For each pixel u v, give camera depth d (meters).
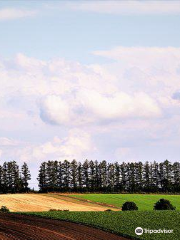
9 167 165.62
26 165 167.50
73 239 44.22
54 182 170.12
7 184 164.50
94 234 47.09
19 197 111.94
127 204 80.75
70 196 123.69
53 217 57.47
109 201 118.44
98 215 60.25
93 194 132.62
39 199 111.50
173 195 138.75
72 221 54.53
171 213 64.25
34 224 52.44
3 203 100.06
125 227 51.16
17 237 44.66
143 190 161.50
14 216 59.19
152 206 112.94
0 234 46.09
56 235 45.91
